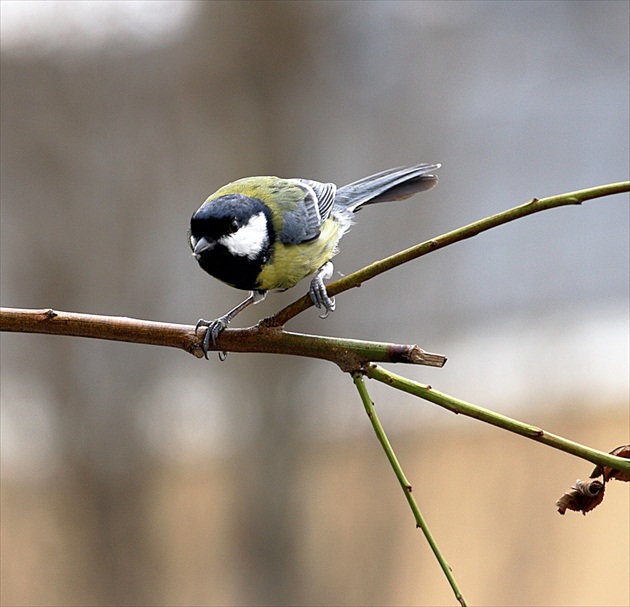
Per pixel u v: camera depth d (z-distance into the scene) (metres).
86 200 13.38
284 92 13.23
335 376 13.05
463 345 14.63
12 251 13.35
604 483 4.41
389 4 13.81
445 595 12.95
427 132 14.16
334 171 13.74
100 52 13.36
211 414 13.26
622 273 16.41
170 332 5.27
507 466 13.16
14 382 13.15
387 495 12.94
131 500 13.00
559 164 16.50
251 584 12.82
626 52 15.85
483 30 14.91
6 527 13.02
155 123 13.45
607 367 13.86
